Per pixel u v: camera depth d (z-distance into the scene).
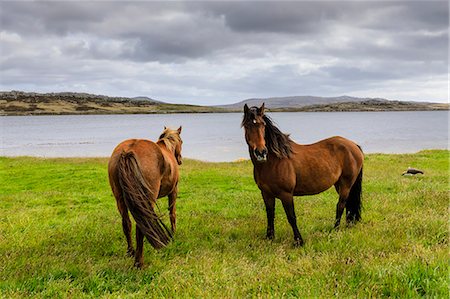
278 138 6.69
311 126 111.06
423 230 7.01
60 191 14.25
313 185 7.09
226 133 83.38
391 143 54.78
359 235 6.75
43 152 44.59
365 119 169.50
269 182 6.76
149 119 191.12
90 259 5.93
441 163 21.98
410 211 8.88
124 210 5.90
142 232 5.26
